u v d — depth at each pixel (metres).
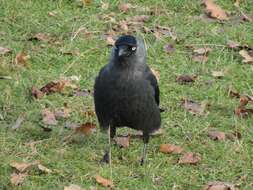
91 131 11.75
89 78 13.54
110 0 16.47
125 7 16.28
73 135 11.59
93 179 10.45
